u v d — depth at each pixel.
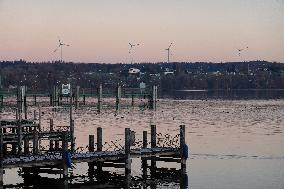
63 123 166.88
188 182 76.06
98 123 174.88
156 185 72.69
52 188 65.19
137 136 134.00
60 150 75.94
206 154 105.38
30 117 177.00
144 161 75.31
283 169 88.44
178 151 73.56
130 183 67.75
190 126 169.38
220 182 77.06
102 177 70.69
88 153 68.56
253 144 123.44
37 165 61.75
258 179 79.50
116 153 68.81
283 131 156.00
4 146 75.31
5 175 79.38
